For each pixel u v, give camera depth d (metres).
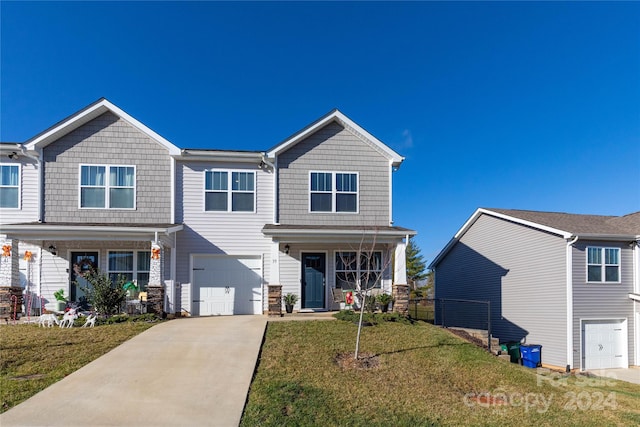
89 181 14.62
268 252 15.47
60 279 14.48
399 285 14.27
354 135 16.09
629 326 16.86
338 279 15.75
